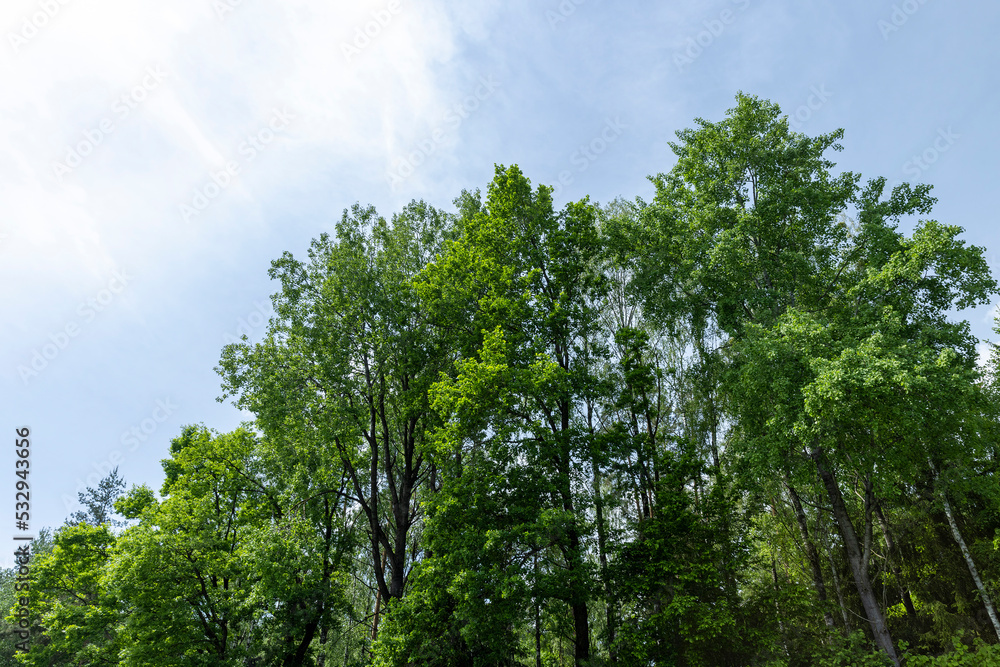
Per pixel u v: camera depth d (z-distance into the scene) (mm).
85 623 24703
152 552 21516
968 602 20719
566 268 23328
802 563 23938
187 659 21188
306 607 24266
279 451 24312
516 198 23656
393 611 18484
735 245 20750
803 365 17281
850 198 21031
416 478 24625
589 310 23391
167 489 27500
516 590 17109
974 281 17922
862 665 16344
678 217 24312
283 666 23703
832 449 17547
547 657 25750
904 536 22859
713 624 17219
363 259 23828
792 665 19016
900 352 15867
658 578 18953
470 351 22609
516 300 22109
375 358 23391
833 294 21281
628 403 23359
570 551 18844
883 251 19016
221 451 26547
